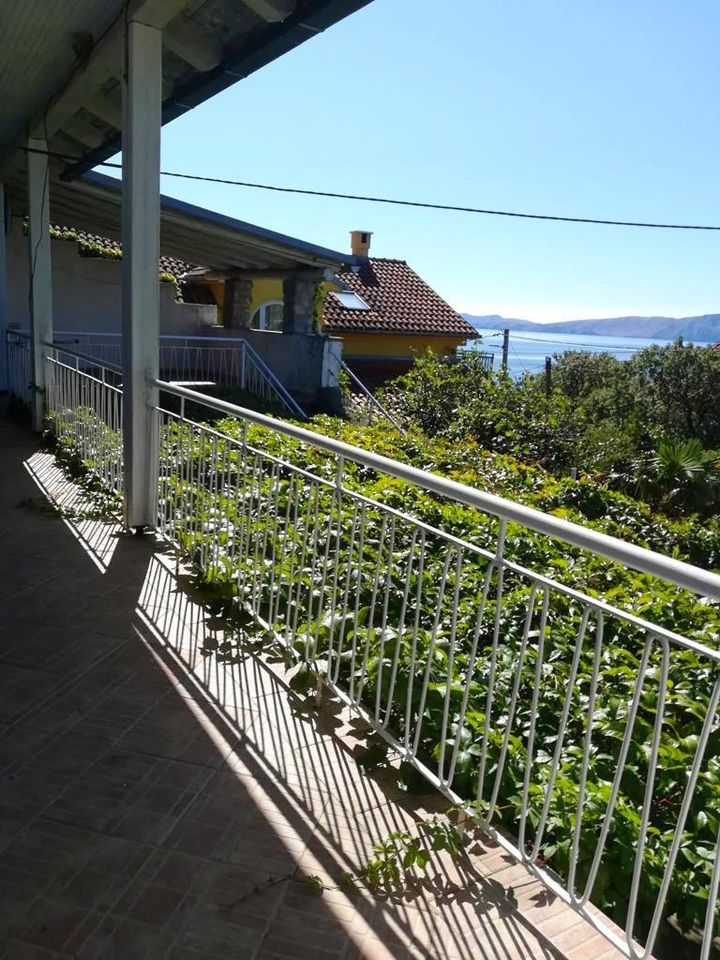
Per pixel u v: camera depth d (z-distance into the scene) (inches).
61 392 304.8
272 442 311.1
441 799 95.4
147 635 136.9
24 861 81.0
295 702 116.5
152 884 78.8
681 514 412.2
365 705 116.1
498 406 518.0
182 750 102.9
